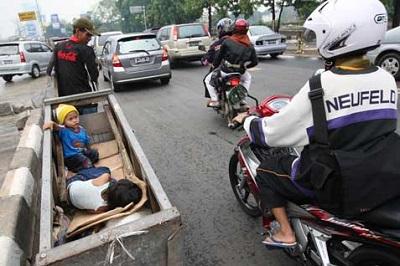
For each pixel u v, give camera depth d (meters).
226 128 6.12
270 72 11.24
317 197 1.99
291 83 9.19
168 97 9.07
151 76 10.40
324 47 1.80
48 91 10.45
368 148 1.72
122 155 3.77
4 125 7.90
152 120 7.04
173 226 1.76
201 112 7.36
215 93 6.27
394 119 1.78
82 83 5.21
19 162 4.00
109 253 1.64
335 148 1.77
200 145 5.38
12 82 16.52
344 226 1.95
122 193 2.58
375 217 1.76
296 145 1.98
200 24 14.73
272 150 2.96
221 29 5.91
